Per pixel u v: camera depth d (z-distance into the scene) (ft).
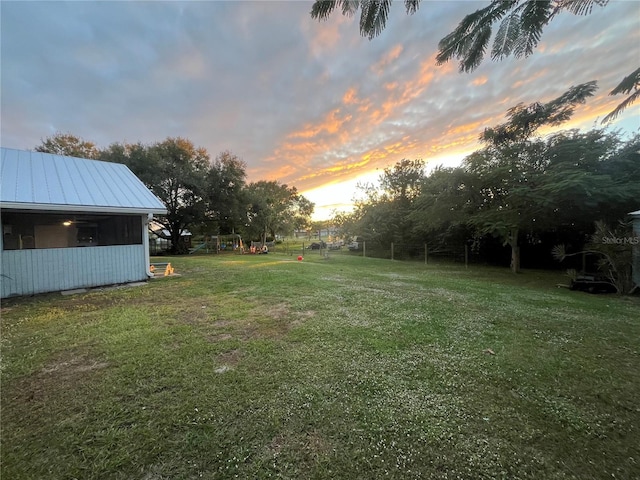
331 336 11.04
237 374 8.10
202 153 70.23
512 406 6.72
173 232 69.62
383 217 60.44
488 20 4.89
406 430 5.86
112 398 6.94
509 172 31.76
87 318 13.43
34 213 21.98
